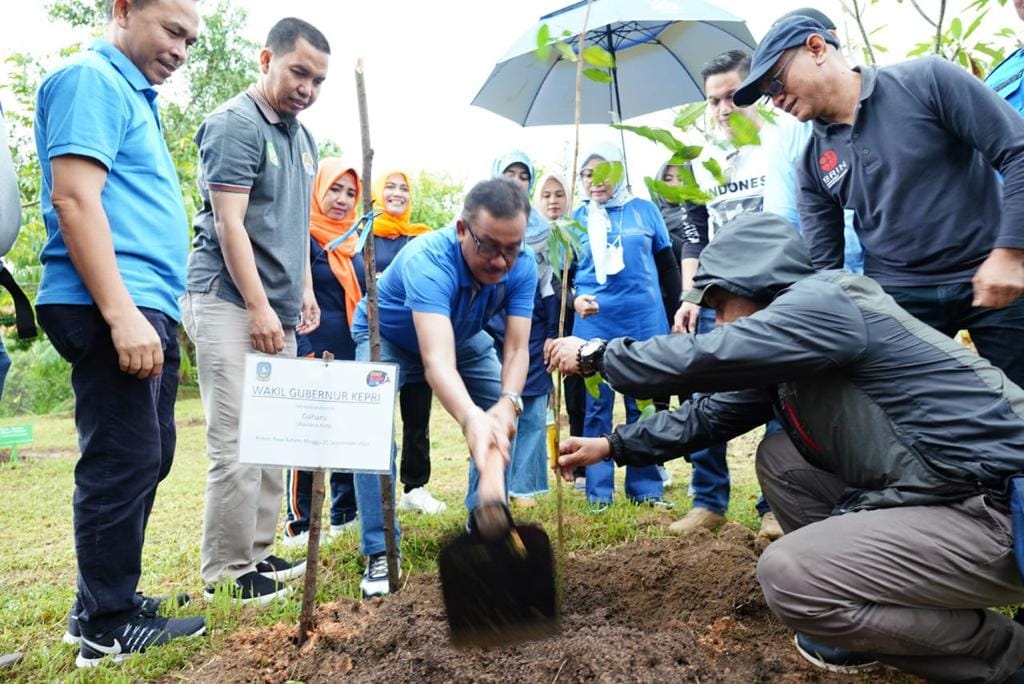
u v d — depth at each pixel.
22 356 11.41
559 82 4.74
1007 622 2.21
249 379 2.40
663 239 4.50
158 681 2.36
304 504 3.97
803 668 2.34
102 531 2.41
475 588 1.96
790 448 2.70
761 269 2.31
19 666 2.48
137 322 2.34
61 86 2.32
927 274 2.71
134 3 2.50
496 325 4.63
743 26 4.52
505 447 2.33
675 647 2.32
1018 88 3.05
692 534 3.17
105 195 2.44
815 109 2.71
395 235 4.98
